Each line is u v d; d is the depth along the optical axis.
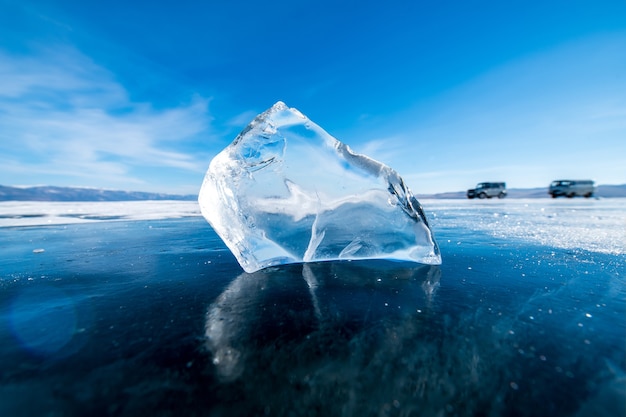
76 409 0.62
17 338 0.93
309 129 2.09
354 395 0.66
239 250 1.77
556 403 0.63
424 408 0.62
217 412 0.61
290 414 0.60
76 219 5.54
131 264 1.97
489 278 1.56
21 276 1.67
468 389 0.68
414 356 0.81
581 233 3.15
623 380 0.71
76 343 0.89
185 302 1.24
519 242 2.64
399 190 2.03
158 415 0.60
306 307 1.17
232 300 1.26
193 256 2.24
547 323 1.01
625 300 1.23
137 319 1.07
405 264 1.89
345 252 2.02
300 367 0.76
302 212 1.96
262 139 1.97
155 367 0.77
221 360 0.80
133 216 6.24
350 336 0.93
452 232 3.34
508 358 0.80
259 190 1.89
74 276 1.66
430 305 1.19
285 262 1.92
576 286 1.41
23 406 0.62
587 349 0.85
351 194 2.03
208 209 1.88
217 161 1.90
